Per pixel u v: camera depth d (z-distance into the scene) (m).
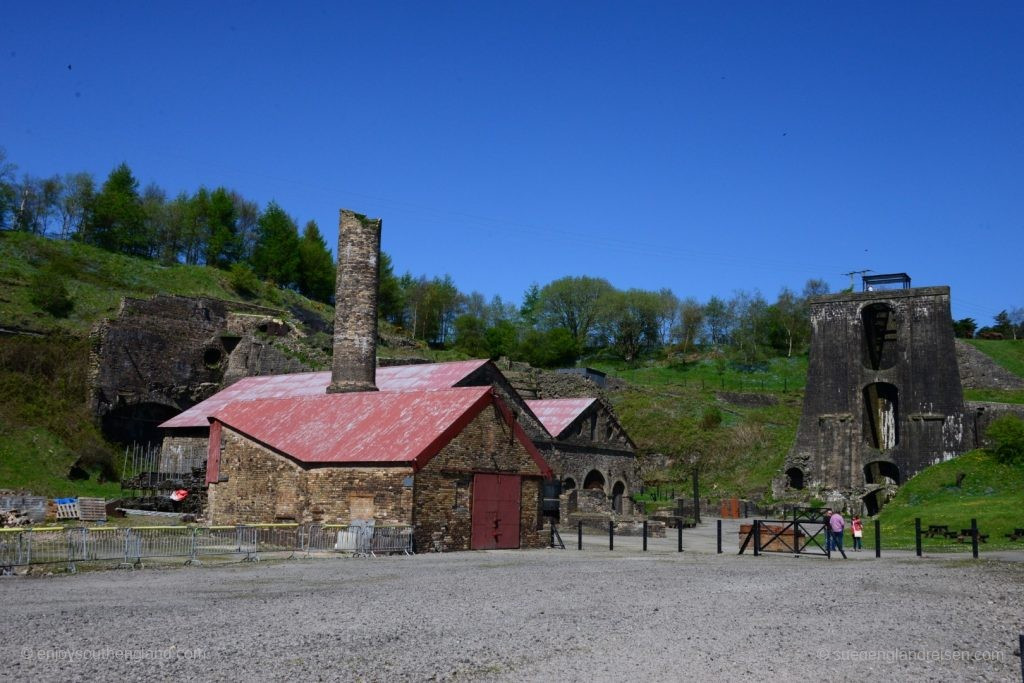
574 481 51.47
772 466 68.19
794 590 16.66
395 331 99.69
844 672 9.55
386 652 10.05
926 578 19.16
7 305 60.53
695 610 13.74
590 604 14.21
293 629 11.35
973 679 9.34
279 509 28.48
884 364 62.50
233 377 60.41
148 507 39.97
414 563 21.55
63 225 93.12
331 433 29.05
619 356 118.62
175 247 102.00
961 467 48.62
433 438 26.23
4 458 46.94
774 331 117.44
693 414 79.44
